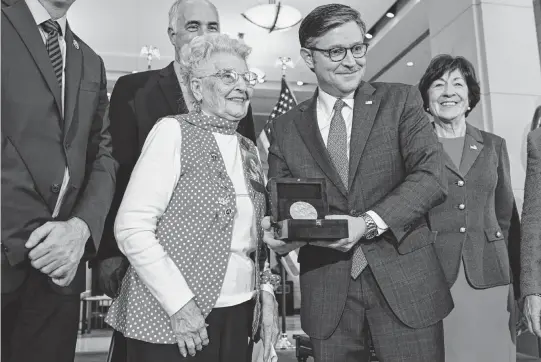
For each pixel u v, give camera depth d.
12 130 1.43
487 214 2.12
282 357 4.93
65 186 1.54
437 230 2.09
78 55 1.68
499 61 3.35
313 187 1.53
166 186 1.34
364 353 1.59
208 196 1.37
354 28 1.61
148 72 2.20
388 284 1.52
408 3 5.21
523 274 1.77
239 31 5.58
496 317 2.07
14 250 1.40
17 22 1.47
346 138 1.67
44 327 1.53
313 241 1.41
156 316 1.29
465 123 2.33
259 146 3.25
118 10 4.76
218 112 1.48
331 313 1.56
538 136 1.82
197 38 1.54
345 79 1.64
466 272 2.05
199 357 1.30
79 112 1.61
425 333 1.51
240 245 1.41
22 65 1.46
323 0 4.74
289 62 5.43
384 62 6.21
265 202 1.55
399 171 1.60
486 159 2.18
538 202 1.76
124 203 1.32
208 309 1.30
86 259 1.56
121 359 1.83
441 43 3.75
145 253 1.26
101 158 1.71
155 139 1.39
